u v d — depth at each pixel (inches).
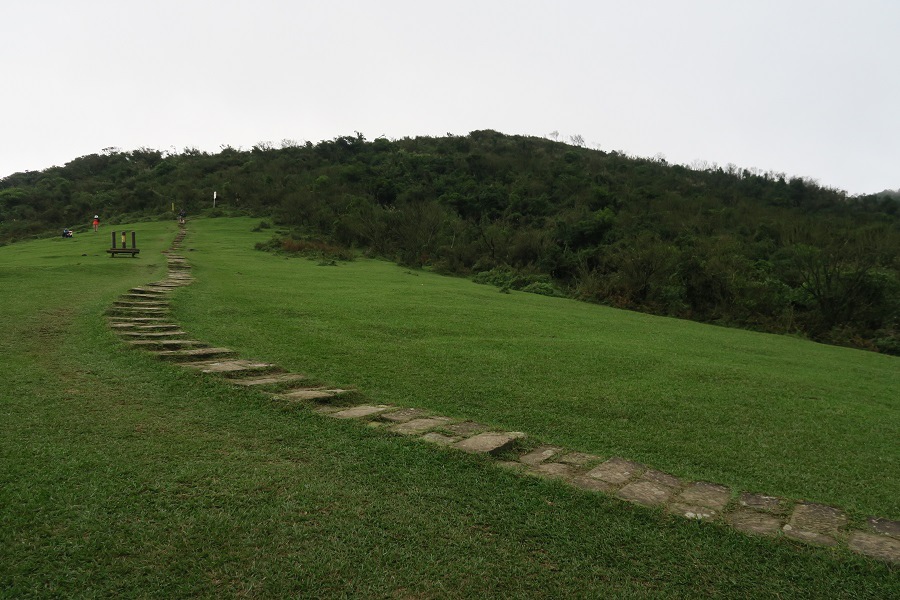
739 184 2448.3
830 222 1358.3
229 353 303.4
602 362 356.5
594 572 120.8
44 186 2449.6
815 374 404.2
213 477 152.3
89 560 113.1
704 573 122.3
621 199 1652.3
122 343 296.8
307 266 960.9
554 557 125.5
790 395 312.3
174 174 2479.1
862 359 558.6
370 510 140.6
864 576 123.0
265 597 106.4
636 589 116.0
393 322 454.6
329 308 501.0
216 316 424.8
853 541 138.1
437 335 416.8
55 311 385.1
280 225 1654.8
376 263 1172.5
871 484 187.5
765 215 1593.3
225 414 206.1
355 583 112.3
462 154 2669.8
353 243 1379.2
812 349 599.2
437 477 161.3
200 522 129.3
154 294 492.4
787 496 170.9
